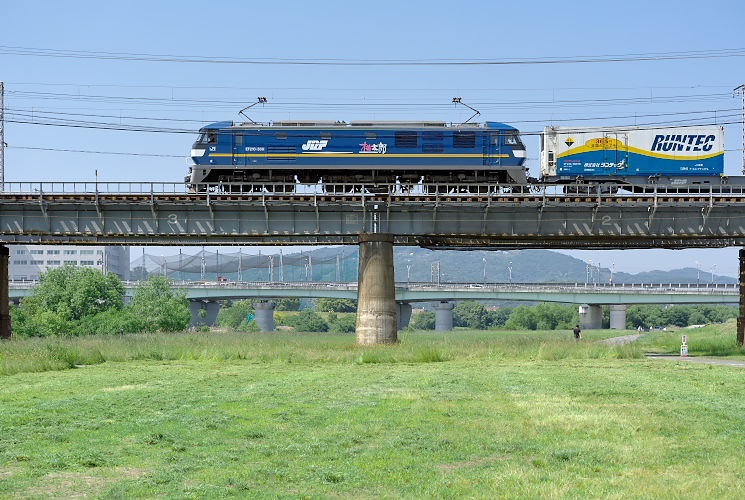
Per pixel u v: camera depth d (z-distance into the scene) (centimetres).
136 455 1708
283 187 5622
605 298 13825
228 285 14700
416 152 5647
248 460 1650
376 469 1546
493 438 1856
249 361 4662
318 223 5641
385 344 5528
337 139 5675
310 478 1477
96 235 5681
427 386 3028
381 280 5609
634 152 5784
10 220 5694
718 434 1891
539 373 3641
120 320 9469
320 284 14488
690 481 1407
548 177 5806
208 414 2292
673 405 2389
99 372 3838
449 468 1553
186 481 1465
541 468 1541
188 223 5644
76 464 1619
